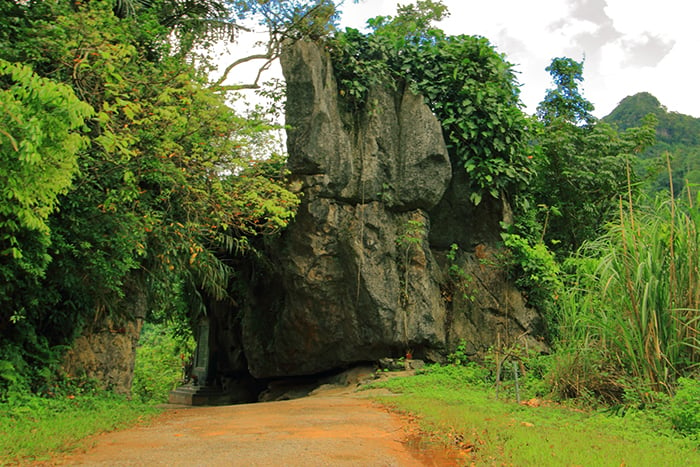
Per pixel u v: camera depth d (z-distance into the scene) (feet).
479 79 46.96
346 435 19.83
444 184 44.32
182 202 32.27
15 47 24.71
